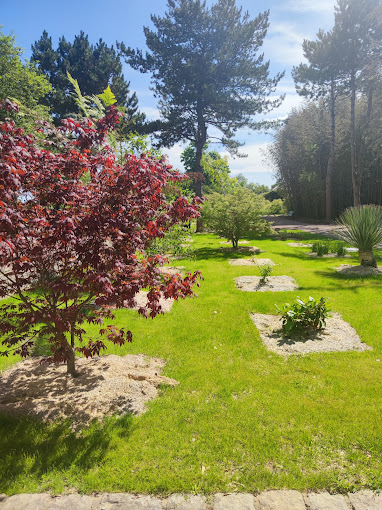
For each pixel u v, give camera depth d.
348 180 30.41
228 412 3.37
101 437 3.01
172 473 2.60
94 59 29.17
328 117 29.91
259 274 9.73
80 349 3.87
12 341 3.73
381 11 22.39
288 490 2.44
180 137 24.45
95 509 2.29
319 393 3.72
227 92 21.83
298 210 36.69
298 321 5.46
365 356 4.61
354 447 2.89
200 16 21.16
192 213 3.65
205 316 6.28
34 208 3.42
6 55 16.72
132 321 6.04
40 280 3.59
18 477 2.58
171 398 3.64
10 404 3.46
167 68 22.39
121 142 8.32
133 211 3.48
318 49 25.36
